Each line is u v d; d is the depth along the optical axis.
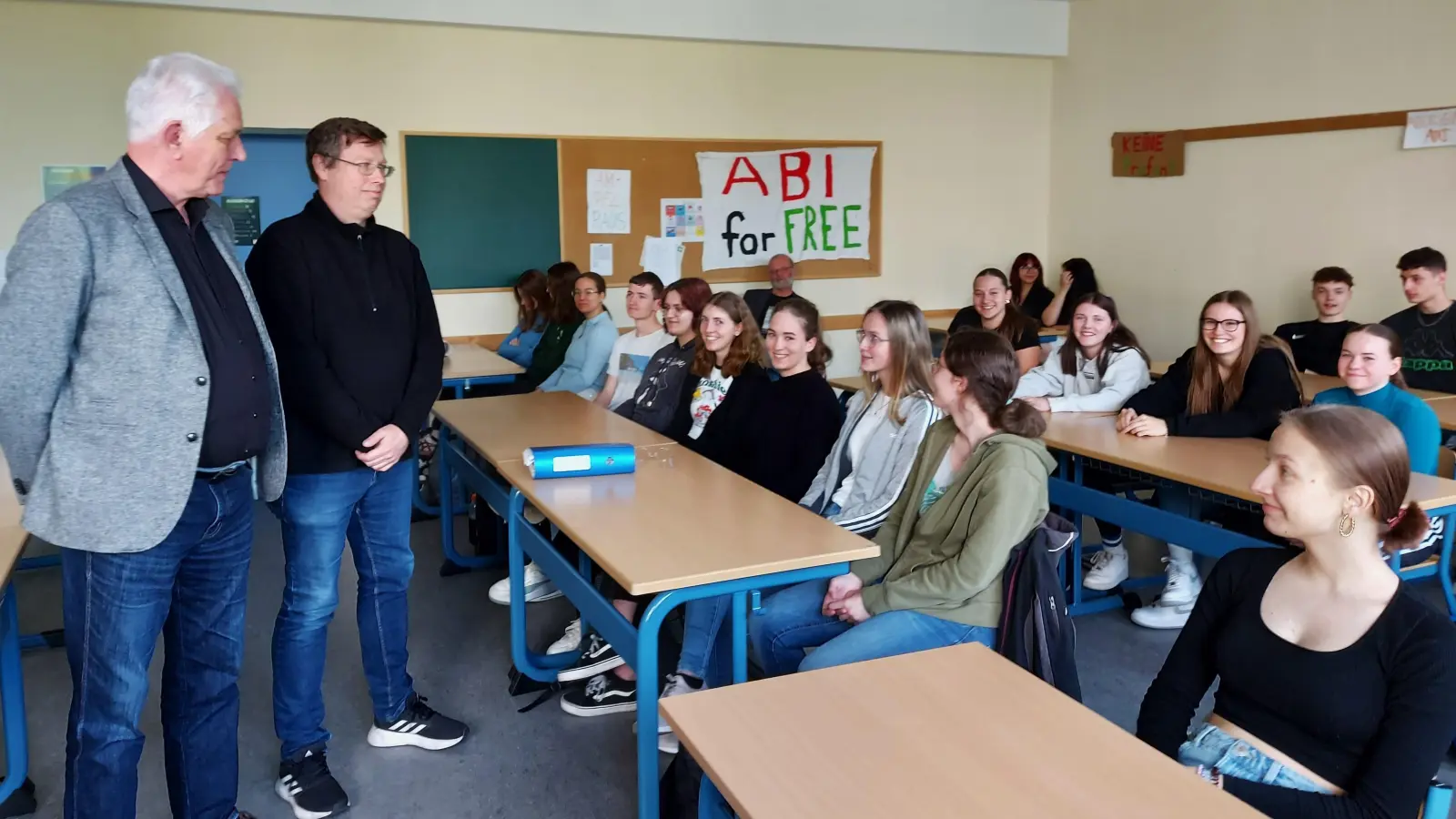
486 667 3.02
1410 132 4.94
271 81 5.12
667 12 5.73
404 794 2.33
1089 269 6.55
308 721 2.28
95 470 1.60
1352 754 1.39
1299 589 1.45
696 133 6.07
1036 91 7.01
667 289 3.73
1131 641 3.19
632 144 5.91
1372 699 1.36
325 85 5.23
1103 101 6.65
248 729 2.64
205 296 1.71
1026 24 6.71
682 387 3.53
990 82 6.86
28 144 4.77
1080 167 6.88
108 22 4.81
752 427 2.99
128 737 1.73
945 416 2.32
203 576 1.85
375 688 2.51
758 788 1.12
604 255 5.96
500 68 5.57
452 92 5.48
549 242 5.82
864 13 6.22
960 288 6.99
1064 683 1.90
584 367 4.64
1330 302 4.92
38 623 3.40
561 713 2.73
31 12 4.70
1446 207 4.84
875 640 2.05
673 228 6.10
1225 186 5.91
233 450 1.76
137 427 1.61
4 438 1.58
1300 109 5.45
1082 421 3.41
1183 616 3.28
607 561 1.88
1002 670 1.43
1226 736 1.51
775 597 2.39
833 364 6.64
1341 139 5.27
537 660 2.84
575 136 5.78
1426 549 2.70
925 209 6.79
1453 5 4.72
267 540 4.31
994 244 7.05
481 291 5.72
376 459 2.16
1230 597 1.55
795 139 6.32
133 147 1.63
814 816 1.07
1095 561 3.62
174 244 1.67
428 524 4.58
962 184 6.88
